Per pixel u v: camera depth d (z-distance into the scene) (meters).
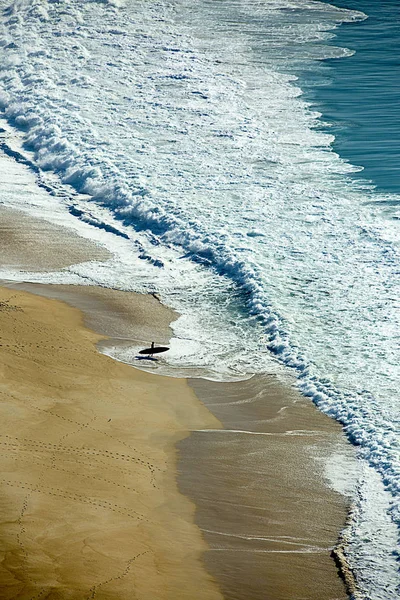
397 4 167.38
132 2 153.00
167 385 59.97
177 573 43.69
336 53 135.75
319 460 52.81
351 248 77.62
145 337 66.06
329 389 59.31
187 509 48.31
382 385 59.62
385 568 44.78
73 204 87.62
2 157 97.88
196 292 72.38
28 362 60.56
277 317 67.62
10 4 145.62
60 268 76.19
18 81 116.38
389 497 49.72
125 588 42.09
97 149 97.19
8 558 43.31
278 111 110.94
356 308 68.75
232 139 101.50
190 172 92.44
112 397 57.84
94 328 66.94
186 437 54.44
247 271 73.44
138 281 74.12
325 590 43.47
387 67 129.75
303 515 48.31
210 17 150.25
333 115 110.25
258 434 55.12
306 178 92.12
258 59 130.88
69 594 41.41
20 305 68.94
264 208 85.00
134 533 46.00
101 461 51.31
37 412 55.22
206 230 80.38
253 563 44.84
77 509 47.19
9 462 50.28
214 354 64.00
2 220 84.06
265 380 60.94
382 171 94.00
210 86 118.06
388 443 53.75
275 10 158.25
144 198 86.12
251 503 49.06
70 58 124.94
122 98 112.31
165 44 133.88
